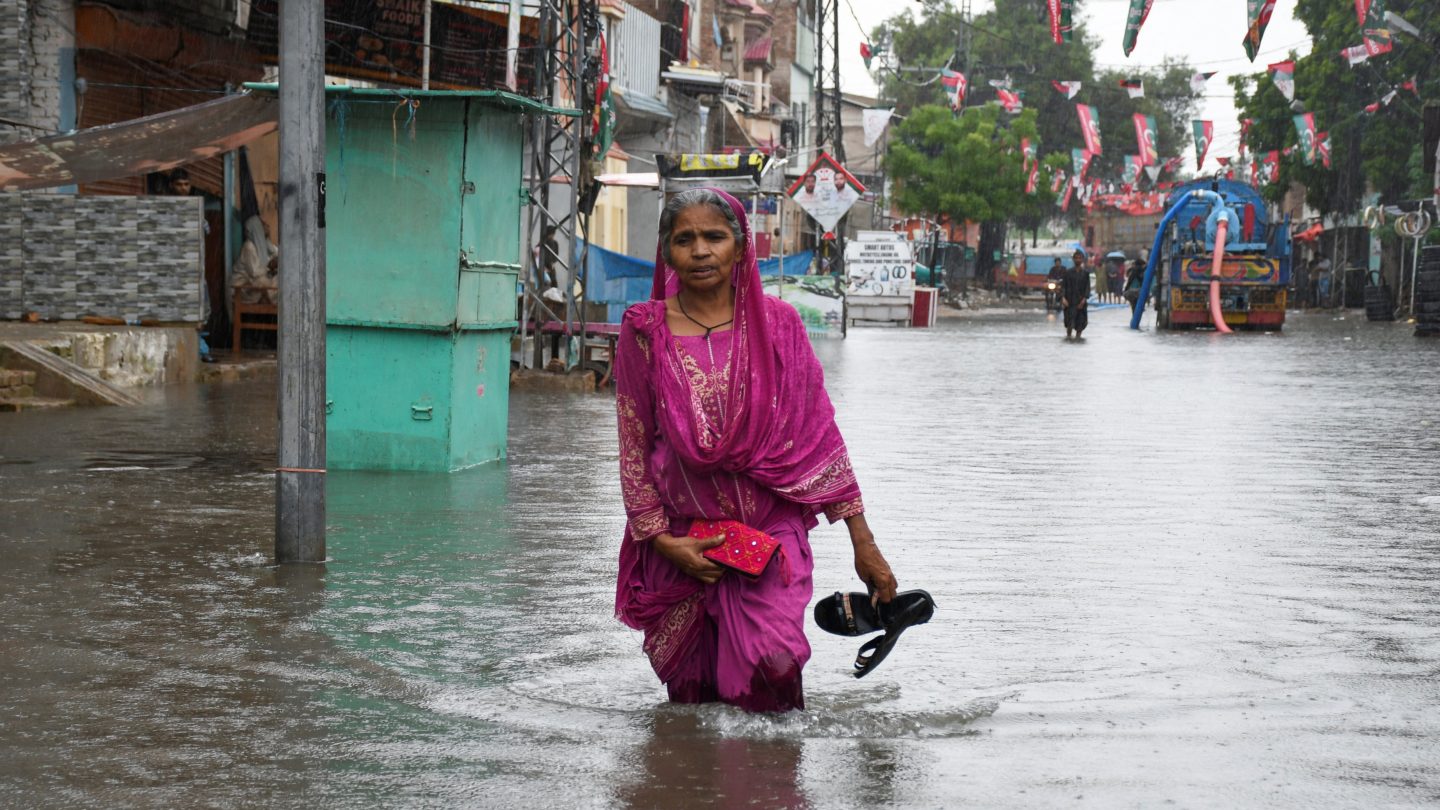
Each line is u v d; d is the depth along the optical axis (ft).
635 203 137.49
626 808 12.34
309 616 19.27
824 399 15.02
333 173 32.96
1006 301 276.00
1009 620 19.52
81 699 15.47
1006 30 327.88
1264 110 186.50
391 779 13.07
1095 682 16.47
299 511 22.82
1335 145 174.09
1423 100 160.66
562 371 63.21
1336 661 17.44
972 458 37.68
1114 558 23.95
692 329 14.82
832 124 158.30
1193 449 39.96
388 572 22.22
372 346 33.55
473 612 19.61
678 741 14.23
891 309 146.00
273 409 47.29
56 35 61.36
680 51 154.40
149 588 20.90
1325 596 21.13
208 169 71.67
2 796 12.56
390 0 62.49
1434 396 58.70
